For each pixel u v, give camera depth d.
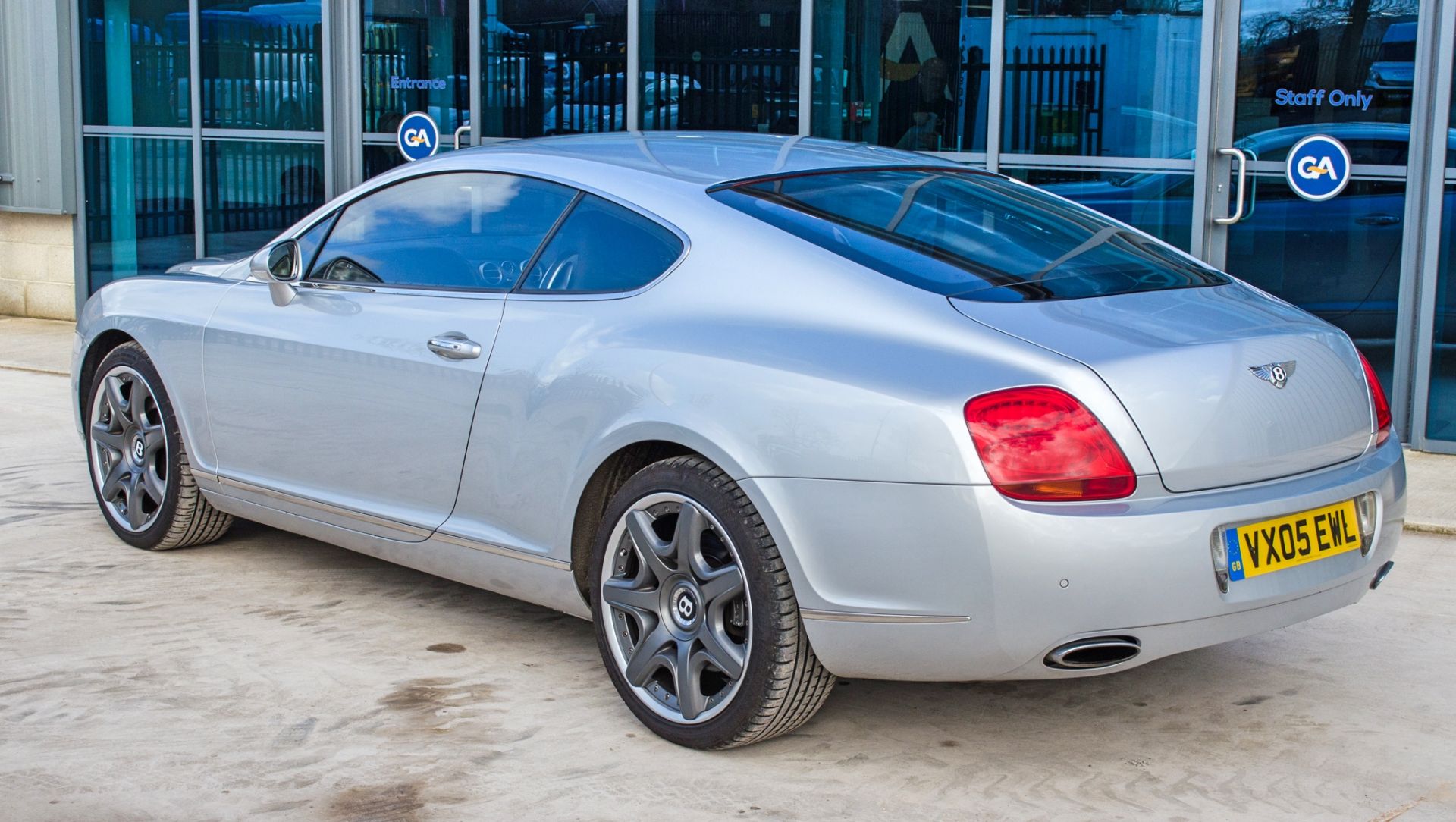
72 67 10.41
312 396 4.40
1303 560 3.20
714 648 3.38
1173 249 4.06
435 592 4.75
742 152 4.18
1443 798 3.27
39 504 5.82
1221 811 3.19
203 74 10.10
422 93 9.49
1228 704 3.83
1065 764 3.43
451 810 3.16
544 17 9.00
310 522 4.55
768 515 3.20
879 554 3.06
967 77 7.87
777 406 3.20
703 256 3.55
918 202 3.85
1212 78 7.21
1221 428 3.08
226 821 3.09
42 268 10.80
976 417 2.98
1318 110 7.02
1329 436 3.33
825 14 8.17
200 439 4.87
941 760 3.45
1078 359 3.03
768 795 3.25
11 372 8.82
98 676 3.94
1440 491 6.04
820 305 3.32
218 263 5.16
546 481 3.72
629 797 3.23
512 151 4.23
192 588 4.76
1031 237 3.75
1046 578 2.92
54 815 3.11
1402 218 6.87
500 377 3.83
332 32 9.60
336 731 3.59
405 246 4.32
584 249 3.83
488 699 3.82
